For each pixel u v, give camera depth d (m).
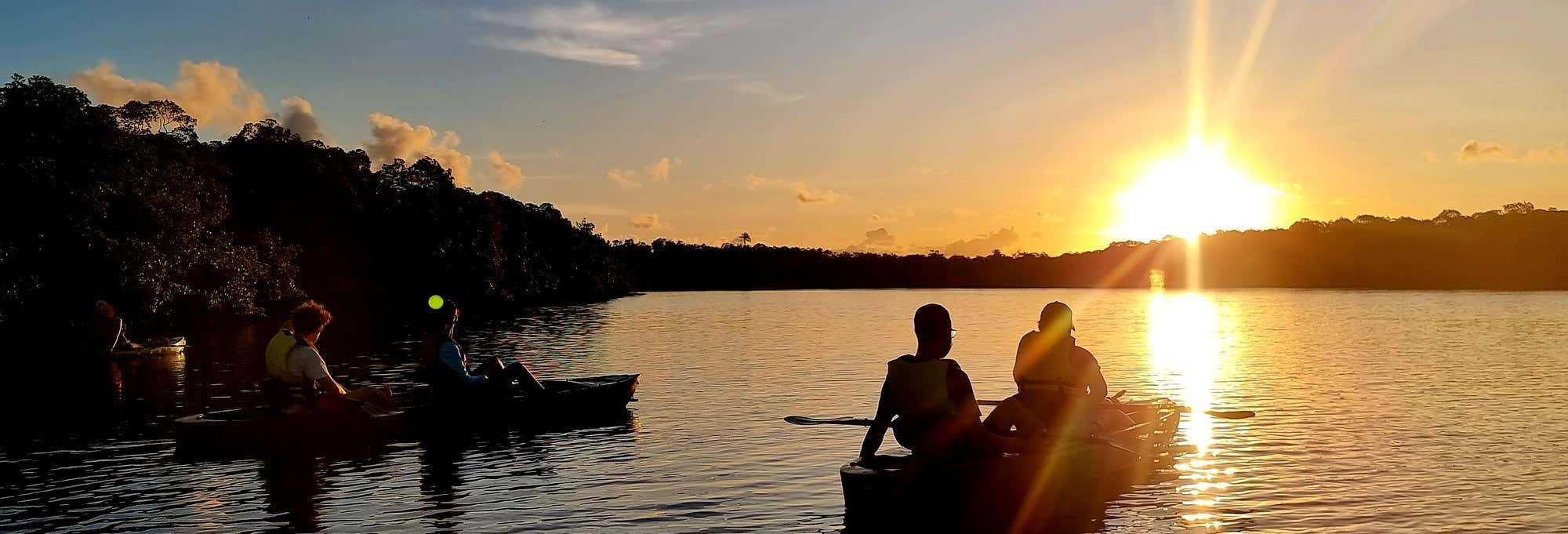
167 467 11.46
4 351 29.47
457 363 13.72
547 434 13.45
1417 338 32.09
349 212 74.56
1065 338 10.34
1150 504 9.37
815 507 9.47
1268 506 9.23
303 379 12.92
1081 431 10.23
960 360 24.86
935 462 9.14
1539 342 29.77
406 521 9.05
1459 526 8.48
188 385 19.89
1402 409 15.13
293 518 9.21
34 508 9.63
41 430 14.21
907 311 62.50
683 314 58.62
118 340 26.27
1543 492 9.62
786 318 52.94
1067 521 8.87
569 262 119.12
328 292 74.75
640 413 15.43
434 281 78.12
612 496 9.91
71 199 36.94
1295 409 15.22
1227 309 61.53
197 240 43.91
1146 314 53.75
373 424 13.09
